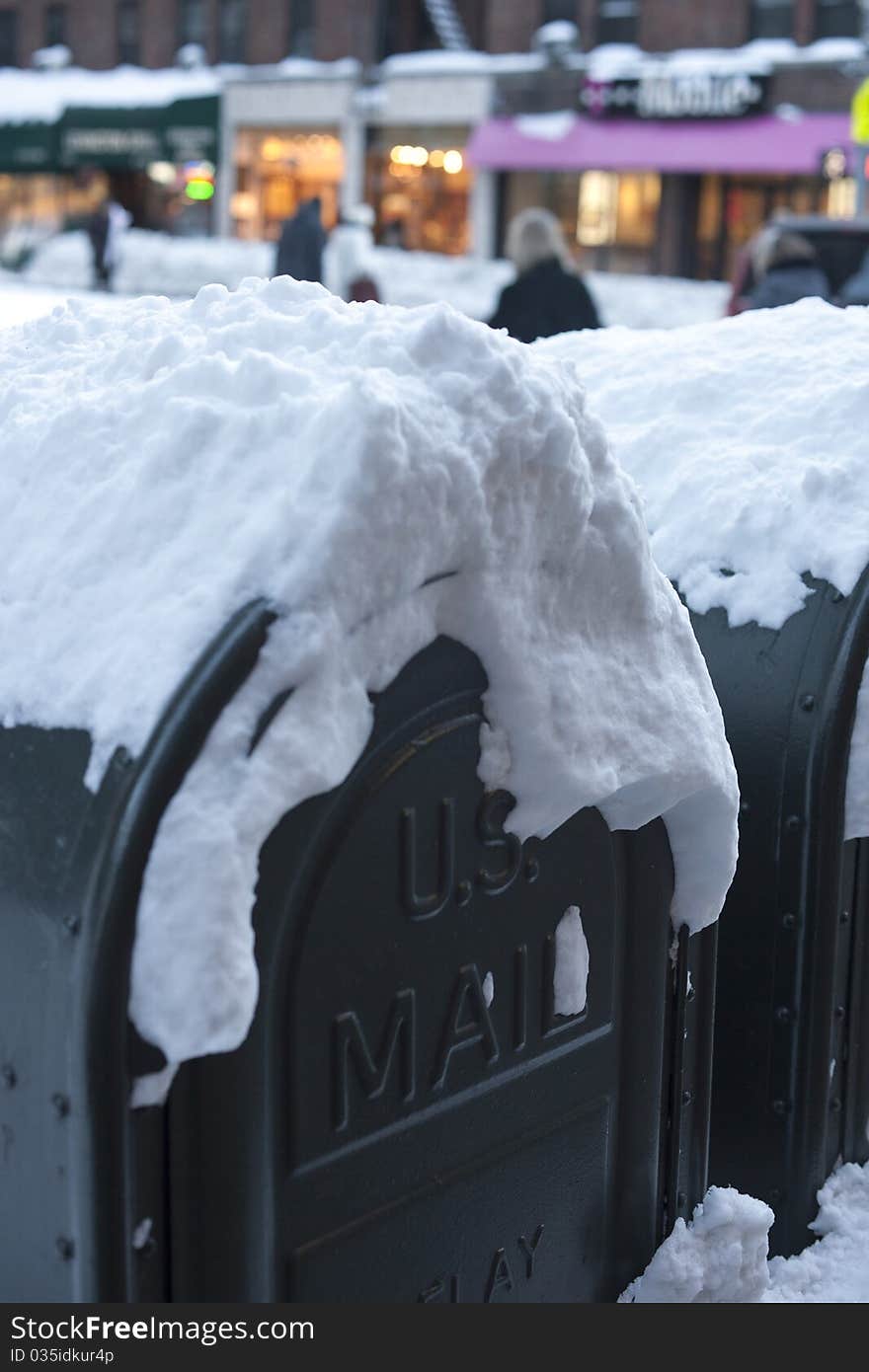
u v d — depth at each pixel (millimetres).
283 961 1520
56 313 2053
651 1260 2100
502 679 1682
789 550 2496
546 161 26109
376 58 28547
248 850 1432
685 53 25375
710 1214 2172
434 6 28047
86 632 1541
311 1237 1588
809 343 2875
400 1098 1666
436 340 1612
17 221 33938
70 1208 1477
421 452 1517
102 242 20562
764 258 7535
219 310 1852
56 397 1827
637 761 1828
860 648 2395
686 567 2582
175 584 1508
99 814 1437
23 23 33406
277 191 30125
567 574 1736
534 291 6770
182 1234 1485
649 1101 2053
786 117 24203
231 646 1426
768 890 2473
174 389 1665
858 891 2533
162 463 1589
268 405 1592
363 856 1576
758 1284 2229
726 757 1975
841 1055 2578
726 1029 2553
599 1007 1938
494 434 1591
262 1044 1507
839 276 10625
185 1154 1476
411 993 1659
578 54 26250
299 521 1470
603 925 1923
